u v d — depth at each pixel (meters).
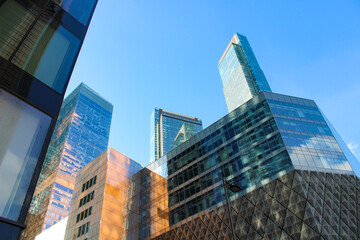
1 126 11.22
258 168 51.47
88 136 197.62
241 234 46.12
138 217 63.94
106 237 54.16
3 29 13.59
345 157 52.34
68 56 16.39
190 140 69.56
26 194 10.84
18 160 11.14
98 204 59.62
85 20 19.27
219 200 53.06
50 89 14.18
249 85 185.50
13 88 12.47
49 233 74.00
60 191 155.00
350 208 43.84
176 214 58.72
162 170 70.38
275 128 54.00
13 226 9.97
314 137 54.19
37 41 14.91
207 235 50.59
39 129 12.52
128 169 70.69
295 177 45.62
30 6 15.66
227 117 64.94
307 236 39.84
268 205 45.91
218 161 59.38
